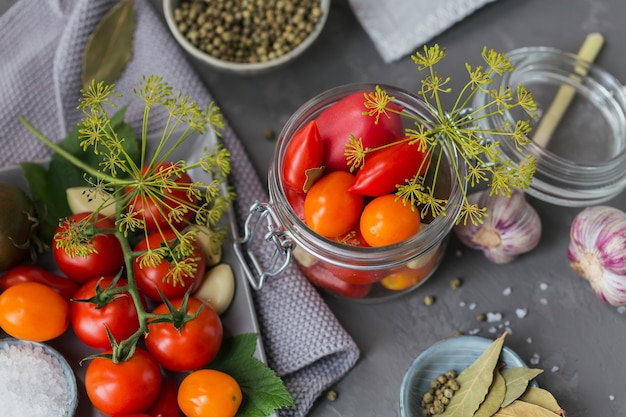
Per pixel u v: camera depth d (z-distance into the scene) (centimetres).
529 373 52
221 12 61
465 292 58
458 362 54
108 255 52
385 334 57
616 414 56
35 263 55
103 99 49
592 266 55
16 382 51
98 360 50
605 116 61
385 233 45
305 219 46
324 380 55
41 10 61
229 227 56
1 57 60
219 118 50
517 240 56
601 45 62
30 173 54
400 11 62
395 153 44
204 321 50
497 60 43
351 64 63
